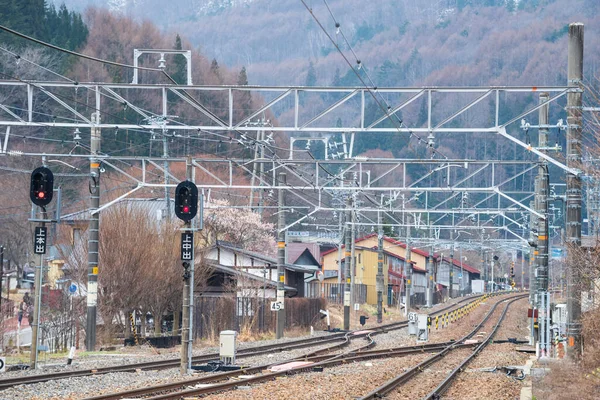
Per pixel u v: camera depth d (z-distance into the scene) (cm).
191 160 7125
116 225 11750
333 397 5550
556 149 9906
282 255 12862
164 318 13838
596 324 7169
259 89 6812
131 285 11575
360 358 9181
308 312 15925
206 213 18250
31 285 18938
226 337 7769
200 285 13638
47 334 10638
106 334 11469
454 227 15788
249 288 14738
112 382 6378
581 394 5428
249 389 5997
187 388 5866
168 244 12362
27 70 19012
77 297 11419
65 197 17988
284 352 10169
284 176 12462
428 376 7400
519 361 9038
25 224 17625
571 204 7094
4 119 18338
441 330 15350
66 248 13775
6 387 5956
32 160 17912
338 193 14188
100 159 9512
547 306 9094
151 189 19488
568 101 6975
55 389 5834
